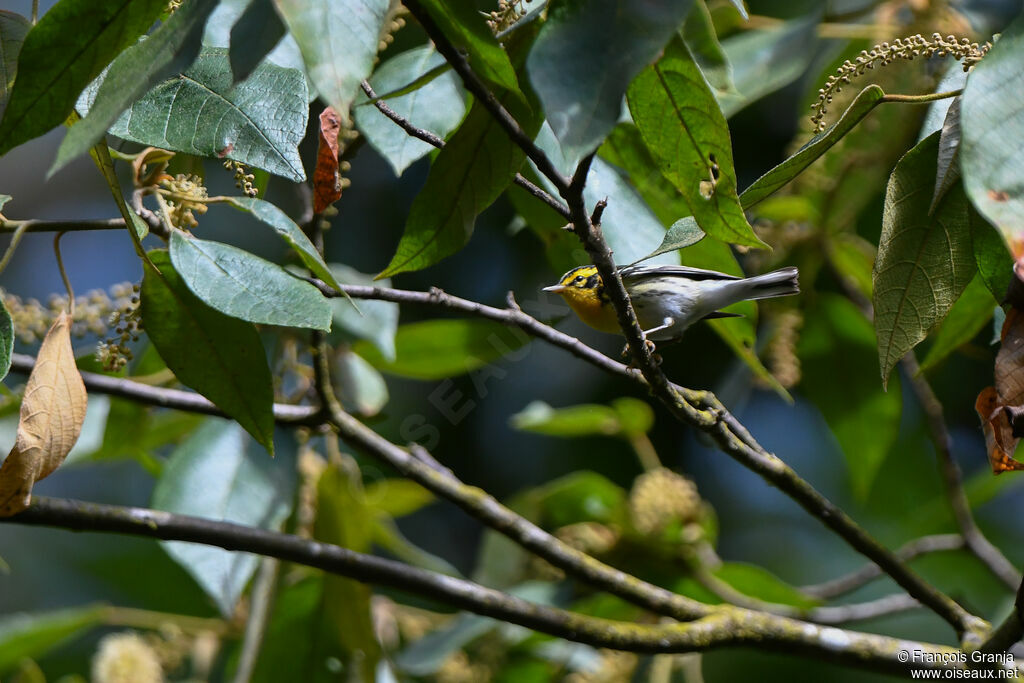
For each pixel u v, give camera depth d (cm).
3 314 458
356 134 613
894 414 932
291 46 571
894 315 494
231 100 466
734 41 825
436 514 1301
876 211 1000
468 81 391
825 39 912
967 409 1188
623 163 645
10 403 751
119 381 677
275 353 782
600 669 870
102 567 1238
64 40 374
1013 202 329
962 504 876
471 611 608
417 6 379
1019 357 395
